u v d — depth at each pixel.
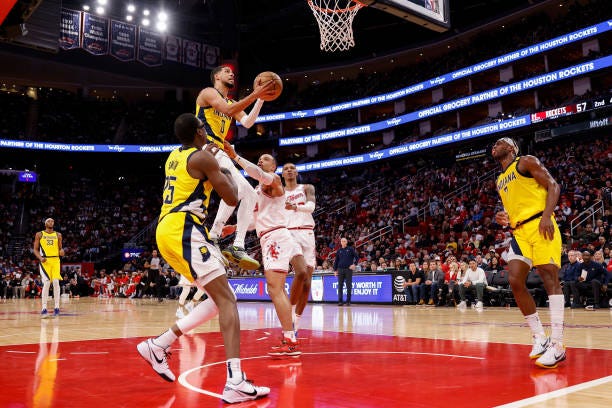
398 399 2.65
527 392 2.78
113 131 31.83
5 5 8.45
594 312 9.84
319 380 3.22
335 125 32.19
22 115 30.92
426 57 30.09
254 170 4.39
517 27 26.34
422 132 28.98
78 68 28.44
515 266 3.96
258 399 2.71
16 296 22.39
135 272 21.80
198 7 30.45
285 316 4.32
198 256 2.94
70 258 28.11
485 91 24.39
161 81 30.34
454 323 7.46
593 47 22.69
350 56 33.06
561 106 21.66
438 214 21.34
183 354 4.45
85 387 3.06
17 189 31.02
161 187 33.88
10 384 3.15
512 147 4.12
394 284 13.93
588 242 13.97
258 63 32.62
